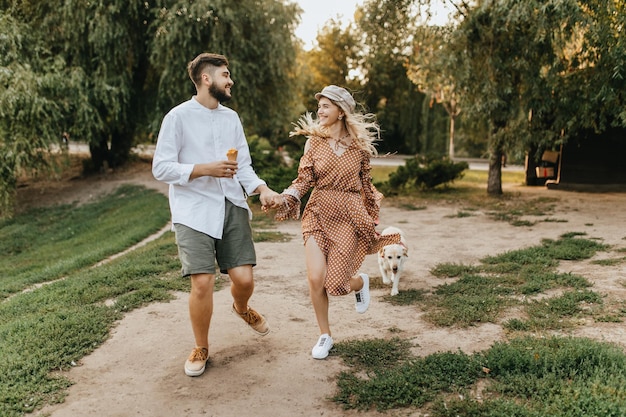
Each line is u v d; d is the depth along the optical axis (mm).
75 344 4172
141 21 18516
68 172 23875
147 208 15312
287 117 22172
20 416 3137
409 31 15375
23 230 16266
